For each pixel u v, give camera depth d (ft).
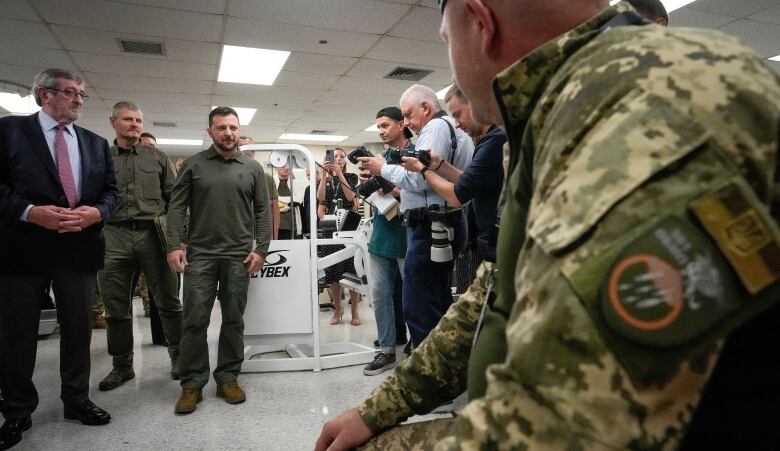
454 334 2.53
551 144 1.26
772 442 1.23
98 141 7.30
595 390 0.97
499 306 1.83
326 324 12.89
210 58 18.17
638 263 0.98
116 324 8.56
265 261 9.26
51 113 6.71
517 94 1.64
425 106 8.24
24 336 6.42
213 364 9.77
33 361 6.54
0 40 15.83
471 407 1.17
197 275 7.78
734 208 1.00
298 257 9.35
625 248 0.99
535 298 1.10
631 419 0.96
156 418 7.07
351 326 12.64
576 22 1.63
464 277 10.50
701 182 1.02
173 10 13.85
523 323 1.12
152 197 8.93
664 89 1.14
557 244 1.08
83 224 6.64
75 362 6.88
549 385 1.01
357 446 2.57
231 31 15.51
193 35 15.76
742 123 1.10
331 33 15.81
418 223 7.31
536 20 1.64
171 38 15.97
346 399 7.75
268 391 8.12
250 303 9.20
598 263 1.01
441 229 6.87
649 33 1.32
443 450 1.17
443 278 7.66
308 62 18.94
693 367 0.97
